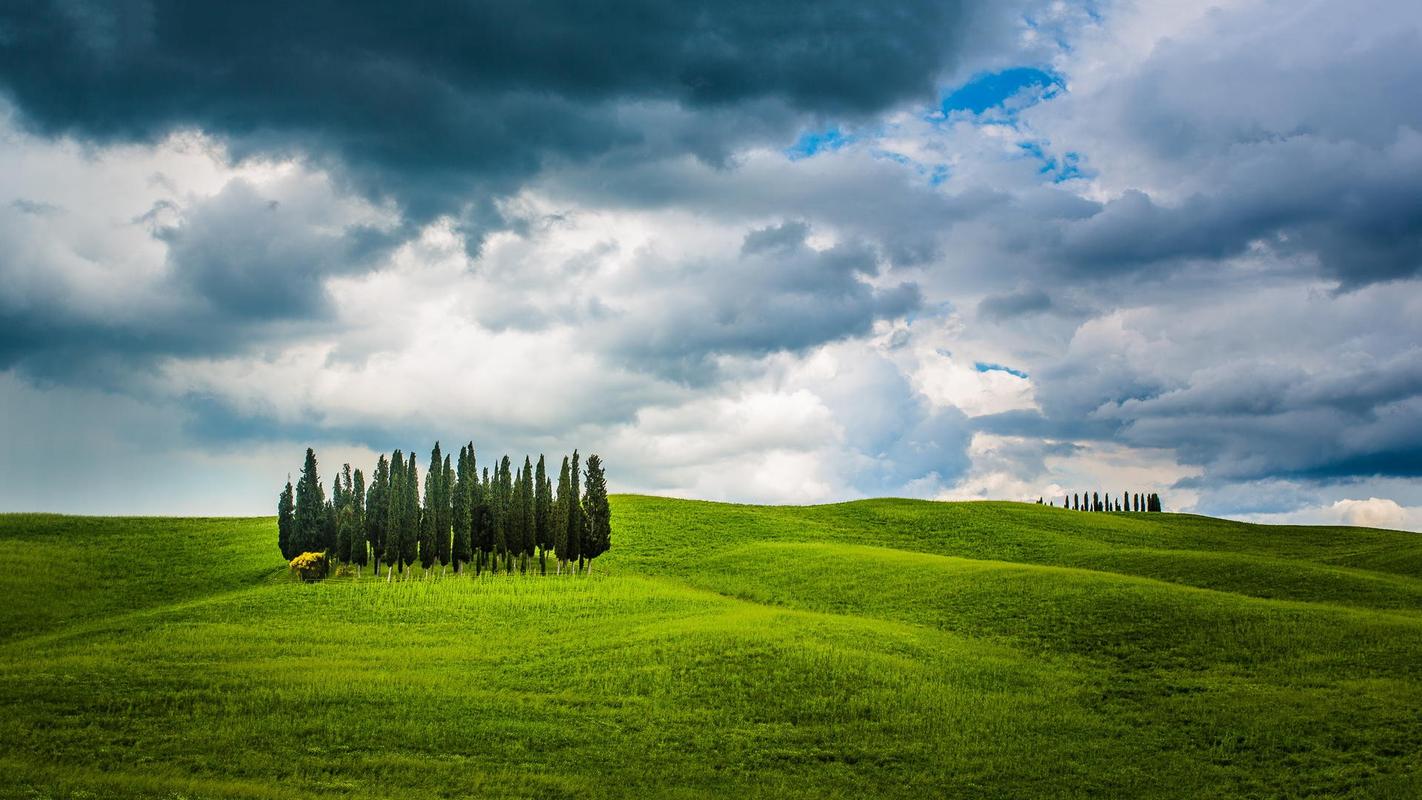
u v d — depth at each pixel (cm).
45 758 4088
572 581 9312
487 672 5966
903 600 7856
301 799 3716
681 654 5981
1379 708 4797
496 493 11156
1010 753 4619
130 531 12088
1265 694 5097
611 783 4228
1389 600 7538
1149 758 4525
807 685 5412
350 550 10325
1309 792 4084
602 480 10706
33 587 9200
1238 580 8425
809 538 12719
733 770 4428
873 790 4244
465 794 3978
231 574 10169
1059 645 6247
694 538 12400
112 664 5859
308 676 5622
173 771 4028
